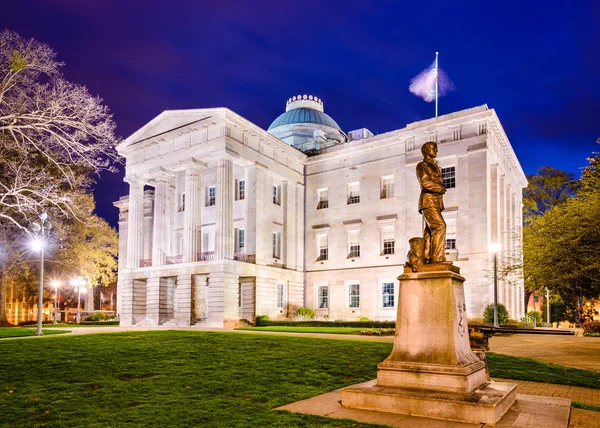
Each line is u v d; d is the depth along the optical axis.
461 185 46.56
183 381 14.01
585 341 29.41
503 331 11.13
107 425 9.49
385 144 52.72
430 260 10.98
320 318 52.12
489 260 43.81
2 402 11.52
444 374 9.95
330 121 74.75
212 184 55.94
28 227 51.47
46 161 34.28
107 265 69.69
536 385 14.42
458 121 47.09
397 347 10.78
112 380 14.28
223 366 16.53
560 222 27.55
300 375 15.18
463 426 8.81
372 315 51.06
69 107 26.73
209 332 29.67
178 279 50.12
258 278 50.22
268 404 11.12
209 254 50.53
